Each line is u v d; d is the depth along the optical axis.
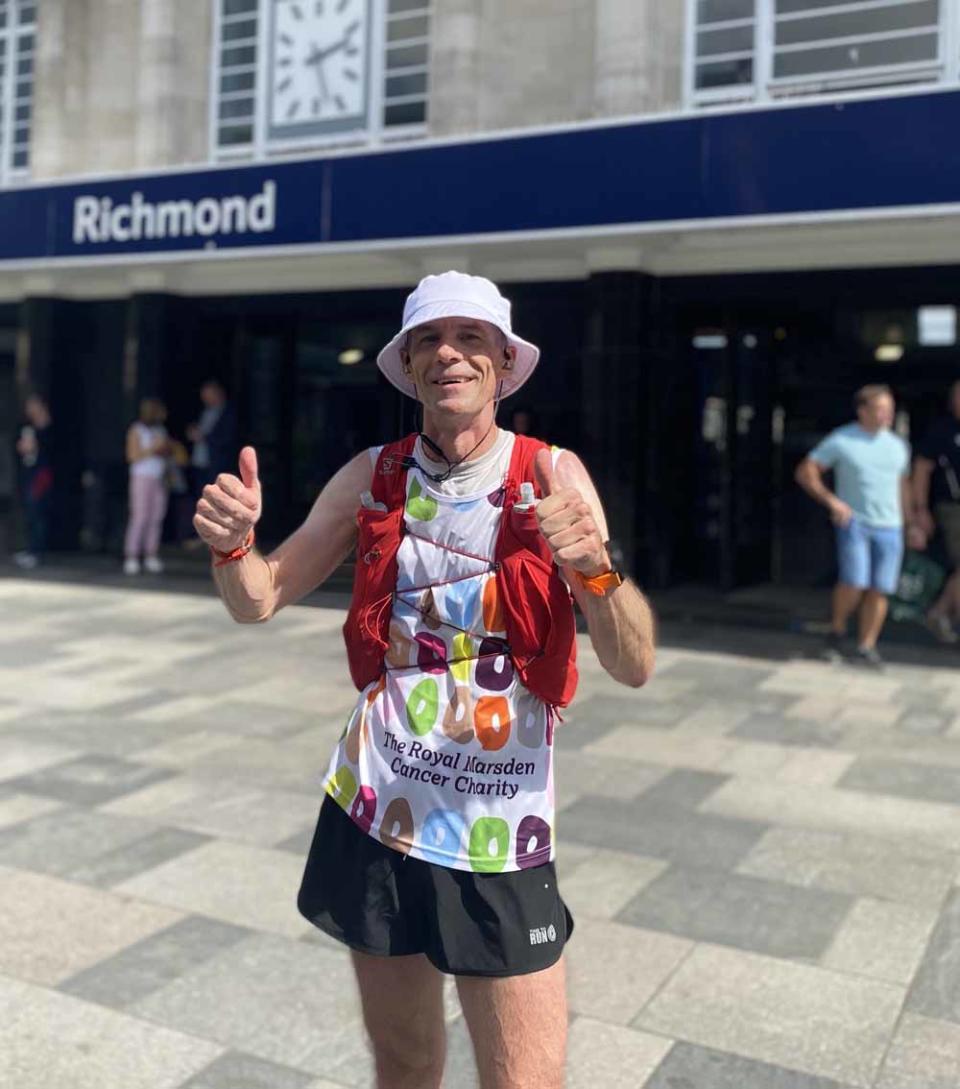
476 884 1.81
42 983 3.07
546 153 8.21
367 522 1.92
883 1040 2.82
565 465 1.92
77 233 10.50
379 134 10.31
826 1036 2.84
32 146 12.14
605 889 3.73
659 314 9.53
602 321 9.26
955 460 7.75
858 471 7.07
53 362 12.36
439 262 10.07
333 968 3.19
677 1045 2.80
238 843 4.11
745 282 9.21
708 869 3.91
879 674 7.06
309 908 1.92
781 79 8.57
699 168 7.68
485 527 1.86
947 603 7.97
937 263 8.54
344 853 1.90
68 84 11.84
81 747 5.35
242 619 1.95
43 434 12.03
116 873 3.82
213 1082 2.63
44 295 12.26
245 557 1.90
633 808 4.52
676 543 10.45
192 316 11.99
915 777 4.95
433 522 1.88
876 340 10.15
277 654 7.61
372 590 1.90
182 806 4.50
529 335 10.20
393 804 1.85
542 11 9.39
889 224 7.90
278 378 12.33
